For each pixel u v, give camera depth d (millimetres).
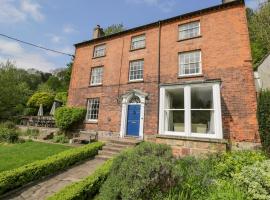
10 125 17609
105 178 5805
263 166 5367
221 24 11156
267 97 7836
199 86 9156
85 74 15922
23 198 5207
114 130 12961
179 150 8586
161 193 4211
